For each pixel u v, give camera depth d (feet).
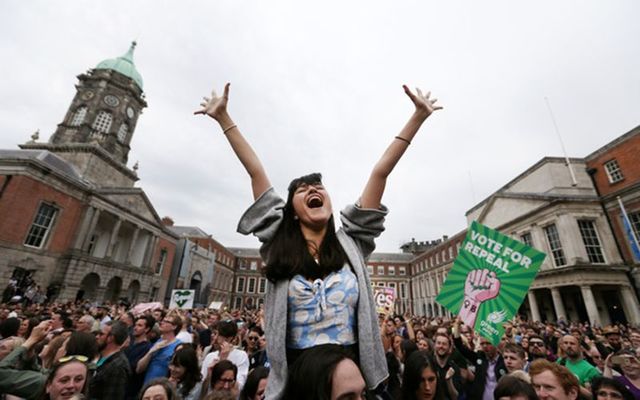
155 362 16.06
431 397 11.30
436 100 6.19
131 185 139.23
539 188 93.61
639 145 75.25
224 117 6.38
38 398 9.90
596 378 12.23
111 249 103.04
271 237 5.44
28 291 72.84
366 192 5.84
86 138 121.90
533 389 9.88
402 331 30.60
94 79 132.36
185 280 146.82
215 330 24.31
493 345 17.40
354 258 5.12
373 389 4.30
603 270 71.61
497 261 19.01
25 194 76.74
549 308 87.04
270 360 4.32
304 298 4.50
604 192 82.69
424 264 183.62
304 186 5.53
